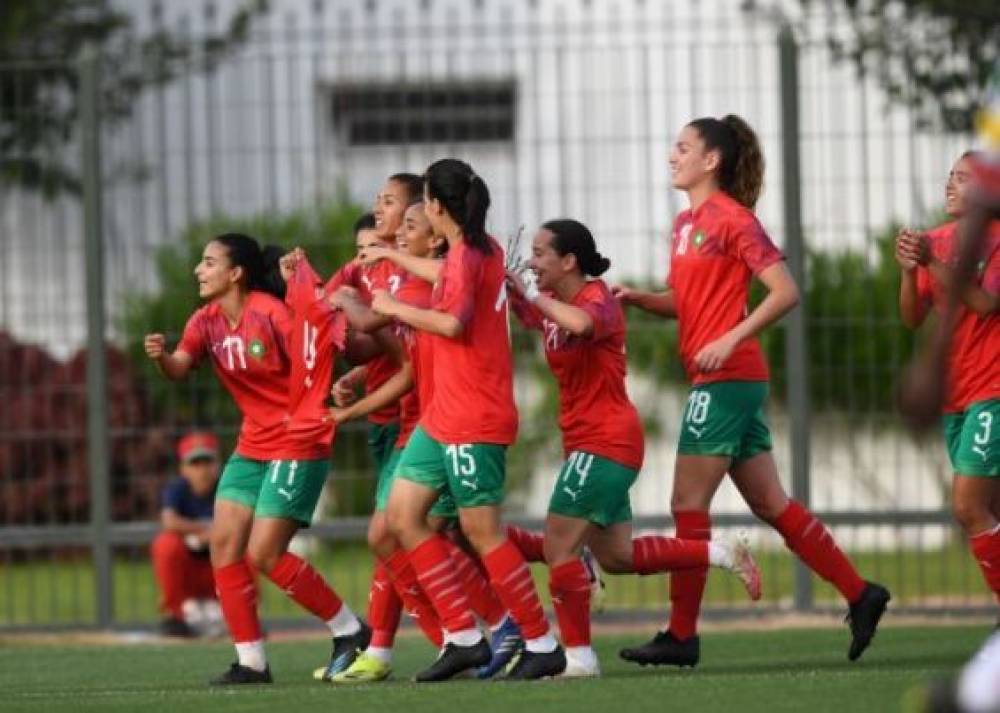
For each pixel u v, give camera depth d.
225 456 43.88
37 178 44.84
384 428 30.59
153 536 41.66
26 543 41.88
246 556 29.36
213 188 42.66
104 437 41.81
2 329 46.31
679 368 42.59
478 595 29.22
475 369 26.64
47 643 40.34
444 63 46.34
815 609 40.41
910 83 42.50
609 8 54.00
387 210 29.89
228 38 56.19
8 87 45.41
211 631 40.91
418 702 23.58
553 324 27.72
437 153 43.62
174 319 43.22
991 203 17.86
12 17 59.00
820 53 41.09
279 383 28.84
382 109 44.25
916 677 25.14
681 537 28.88
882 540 46.16
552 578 27.81
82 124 42.09
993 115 18.09
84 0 60.00
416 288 28.67
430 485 27.09
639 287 41.78
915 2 45.78
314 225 42.47
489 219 43.38
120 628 41.62
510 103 43.53
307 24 57.94
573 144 42.09
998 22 42.94
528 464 43.97
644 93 41.50
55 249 45.78
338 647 29.92
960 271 17.88
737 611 40.41
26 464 45.47
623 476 27.78
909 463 42.84
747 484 29.58
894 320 41.19
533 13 48.91
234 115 42.56
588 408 27.81
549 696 23.75
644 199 41.81
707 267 28.33
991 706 16.77
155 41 52.94
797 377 40.78
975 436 29.30
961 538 41.28
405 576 29.53
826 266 41.22
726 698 23.17
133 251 43.78
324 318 28.42
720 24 48.03
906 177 41.16
